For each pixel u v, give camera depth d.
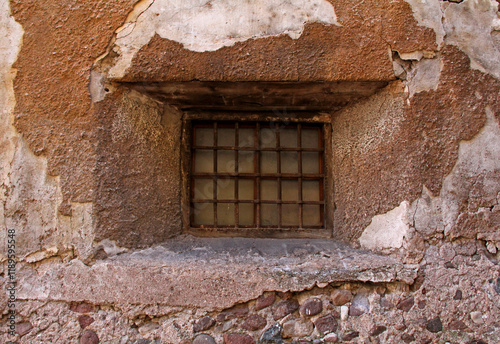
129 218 1.65
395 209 1.61
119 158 1.64
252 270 1.55
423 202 1.56
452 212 1.56
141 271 1.54
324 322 1.55
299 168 1.97
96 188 1.58
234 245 1.78
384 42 1.57
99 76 1.60
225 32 1.59
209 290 1.54
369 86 1.64
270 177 1.96
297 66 1.57
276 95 1.75
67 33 1.59
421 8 1.58
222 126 1.99
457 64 1.58
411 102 1.58
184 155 1.94
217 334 1.54
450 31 1.58
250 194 1.97
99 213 1.58
